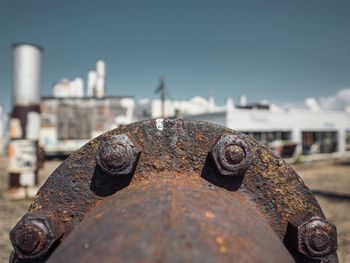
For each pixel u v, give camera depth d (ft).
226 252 0.49
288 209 0.81
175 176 0.79
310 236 0.74
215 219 0.57
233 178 0.81
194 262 0.45
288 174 0.82
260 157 0.83
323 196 5.12
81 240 0.56
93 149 0.83
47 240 0.73
